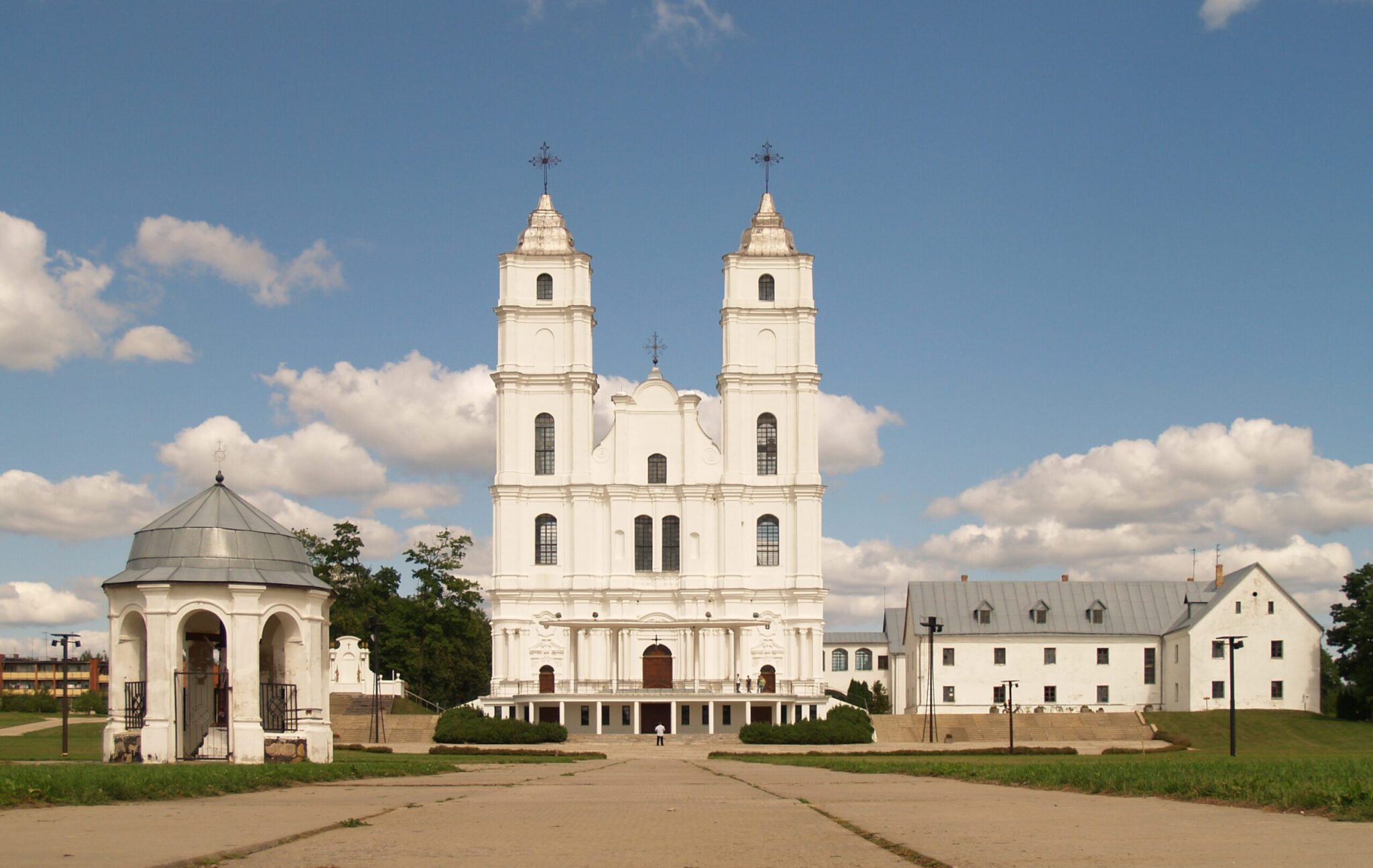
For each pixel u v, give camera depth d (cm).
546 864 1565
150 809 2328
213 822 2053
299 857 1634
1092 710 11544
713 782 3794
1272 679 10825
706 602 10250
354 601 12631
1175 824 2039
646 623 9969
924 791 3138
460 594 12169
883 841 1825
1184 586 12000
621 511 10331
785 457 10381
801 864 1577
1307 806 2259
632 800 2780
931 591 11950
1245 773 3136
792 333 10462
